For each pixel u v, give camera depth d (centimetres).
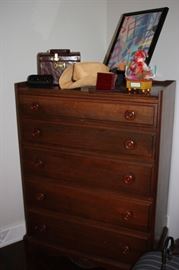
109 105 134
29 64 185
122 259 158
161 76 175
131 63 136
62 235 173
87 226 162
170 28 163
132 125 132
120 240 155
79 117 143
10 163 196
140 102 127
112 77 139
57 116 149
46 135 156
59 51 161
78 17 195
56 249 175
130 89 135
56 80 162
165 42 167
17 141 195
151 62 179
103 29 208
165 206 182
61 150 154
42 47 187
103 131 140
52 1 182
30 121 157
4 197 200
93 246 164
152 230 145
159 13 154
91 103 138
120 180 144
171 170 184
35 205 175
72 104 143
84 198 157
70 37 196
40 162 162
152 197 139
